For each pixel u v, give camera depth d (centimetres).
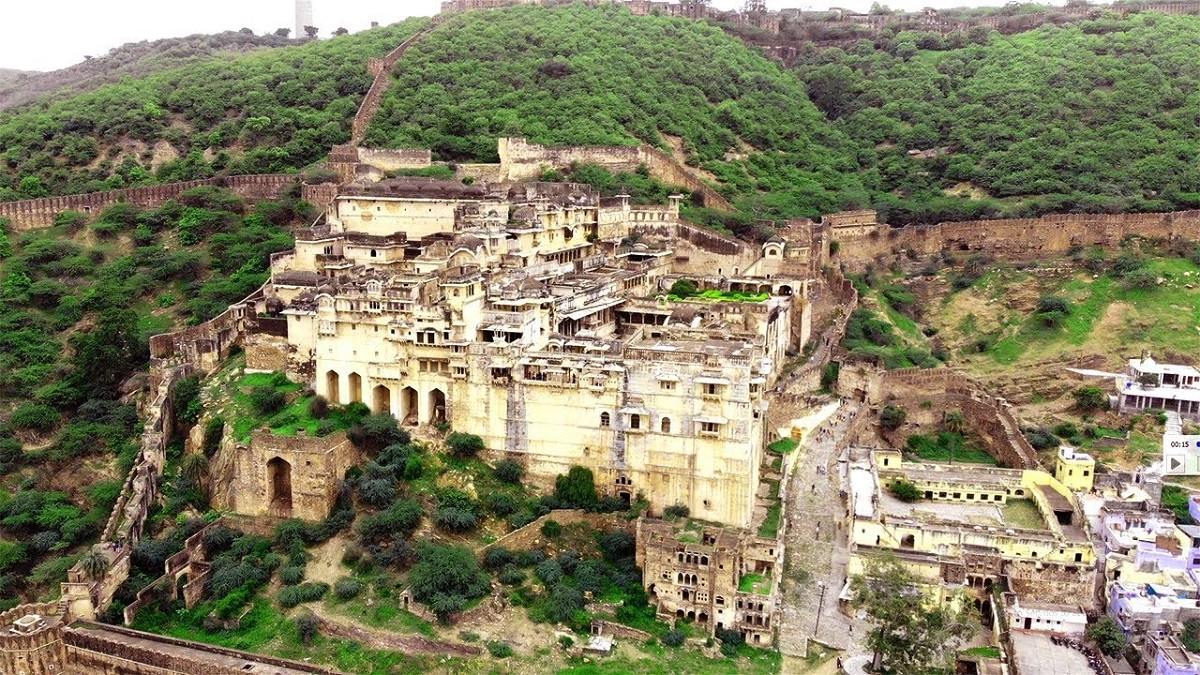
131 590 10888
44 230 17700
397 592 10531
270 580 10931
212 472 12469
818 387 15850
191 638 10344
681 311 14700
